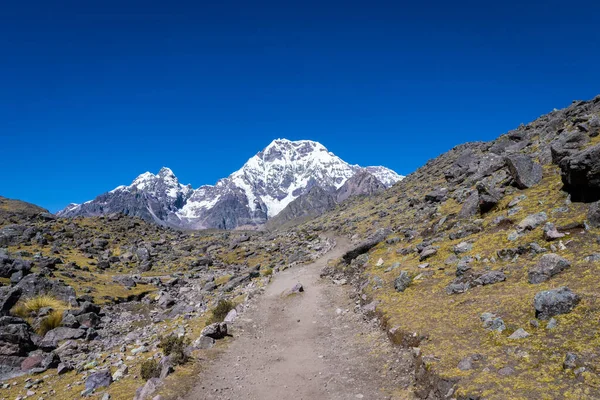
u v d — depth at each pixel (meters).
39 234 86.50
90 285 52.56
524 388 13.30
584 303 16.78
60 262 65.06
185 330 33.50
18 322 32.84
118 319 42.59
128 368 24.67
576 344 14.68
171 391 19.25
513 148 58.12
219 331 29.11
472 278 24.98
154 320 41.31
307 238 93.69
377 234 51.00
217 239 120.56
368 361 21.72
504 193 38.75
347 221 94.62
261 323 33.56
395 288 30.17
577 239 23.64
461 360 16.39
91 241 93.50
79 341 33.91
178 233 134.25
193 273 72.62
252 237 120.19
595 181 27.00
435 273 29.88
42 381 24.98
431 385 16.12
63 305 41.44
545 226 26.31
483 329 18.62
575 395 12.21
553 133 52.75
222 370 22.66
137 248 90.56
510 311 19.16
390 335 23.08
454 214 43.09
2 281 45.44
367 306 29.86
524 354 15.40
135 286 56.84
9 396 22.77
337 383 19.89
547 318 17.09
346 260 51.03
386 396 17.52
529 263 23.97
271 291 46.62
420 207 65.69
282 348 26.86
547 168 40.47
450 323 20.61
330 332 29.14
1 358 27.55
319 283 47.25
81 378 24.22
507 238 29.00
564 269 21.06
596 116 42.47
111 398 19.70
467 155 75.19
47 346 31.48
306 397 18.86
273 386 20.50
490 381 14.24
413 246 40.84
